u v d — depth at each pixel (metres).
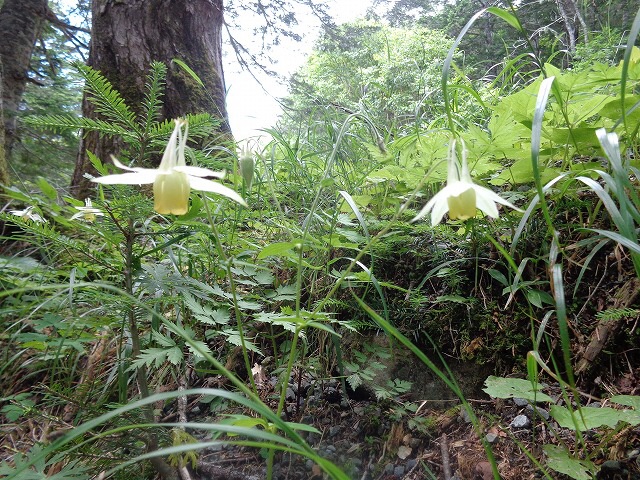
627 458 1.61
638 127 2.07
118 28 4.58
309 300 2.44
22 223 1.68
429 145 2.40
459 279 2.47
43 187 1.53
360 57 12.55
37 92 10.05
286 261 2.56
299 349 2.45
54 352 2.34
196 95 4.69
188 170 1.50
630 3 7.57
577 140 2.29
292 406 2.35
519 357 2.21
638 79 2.15
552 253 1.66
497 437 1.88
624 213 1.46
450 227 2.65
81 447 1.71
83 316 2.03
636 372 1.93
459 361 2.35
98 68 4.59
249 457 2.09
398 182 2.78
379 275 2.78
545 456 1.73
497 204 2.70
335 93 12.95
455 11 15.77
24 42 9.06
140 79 4.52
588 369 2.03
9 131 7.95
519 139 2.71
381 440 2.07
